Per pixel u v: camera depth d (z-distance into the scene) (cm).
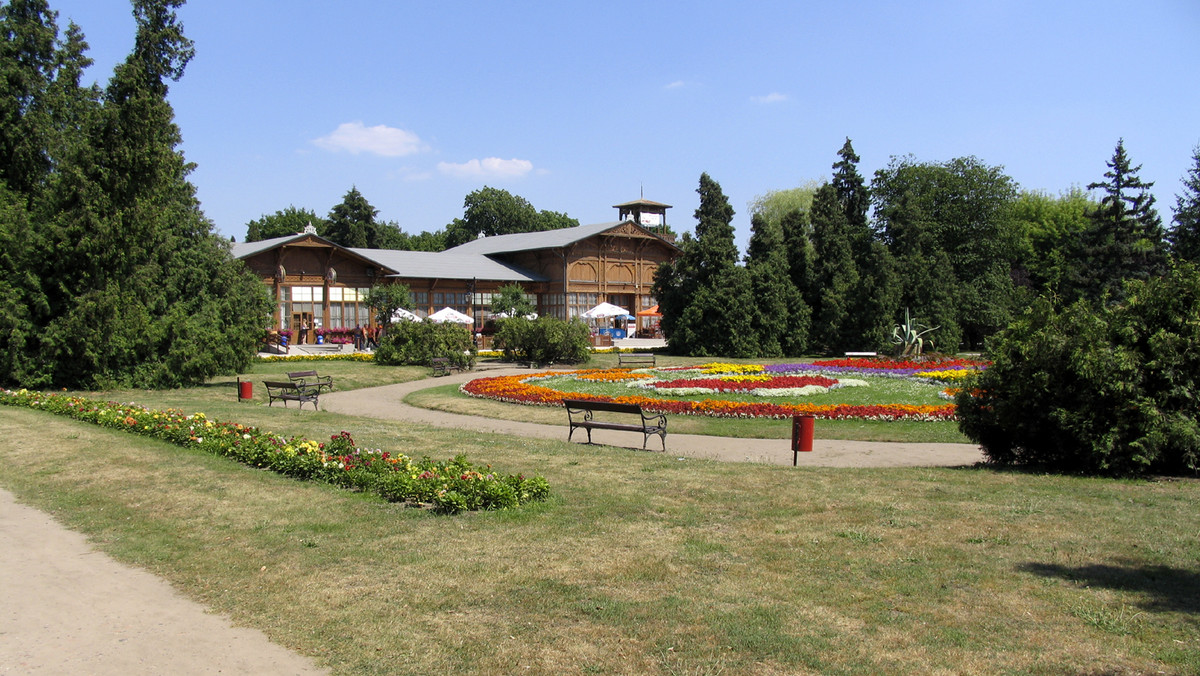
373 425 1645
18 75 2558
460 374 3306
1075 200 7075
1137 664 477
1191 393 1059
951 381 2614
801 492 954
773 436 1623
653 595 607
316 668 504
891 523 802
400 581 650
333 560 710
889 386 2505
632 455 1265
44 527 850
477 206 10106
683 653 507
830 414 1814
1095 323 1109
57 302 2317
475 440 1427
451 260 6278
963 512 846
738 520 822
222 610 605
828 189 5100
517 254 6850
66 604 625
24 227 2219
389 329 3728
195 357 2467
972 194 5747
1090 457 1098
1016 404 1163
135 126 2320
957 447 1494
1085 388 1101
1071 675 466
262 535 794
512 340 3856
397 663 505
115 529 836
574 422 1673
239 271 3572
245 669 506
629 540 752
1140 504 887
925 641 516
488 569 673
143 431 1430
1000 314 4884
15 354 2198
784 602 588
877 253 4553
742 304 4531
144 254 2472
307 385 2473
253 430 1273
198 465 1140
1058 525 789
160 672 505
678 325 4759
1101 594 594
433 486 901
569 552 716
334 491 977
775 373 2991
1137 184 4916
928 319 4559
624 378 2792
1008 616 555
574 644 525
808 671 479
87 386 2344
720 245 4806
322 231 9238
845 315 4594
